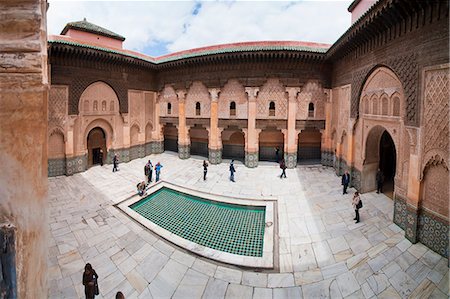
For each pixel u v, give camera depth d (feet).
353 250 21.07
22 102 5.89
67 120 41.83
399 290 16.46
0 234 5.75
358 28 29.71
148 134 57.72
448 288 15.67
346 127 38.32
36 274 6.31
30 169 6.06
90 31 50.11
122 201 32.01
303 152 55.11
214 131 50.16
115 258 20.89
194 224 27.17
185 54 51.88
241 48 46.65
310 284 17.92
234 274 19.24
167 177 42.42
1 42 5.75
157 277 18.92
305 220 26.63
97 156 49.39
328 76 46.34
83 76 43.50
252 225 26.86
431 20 19.84
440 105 18.92
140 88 54.03
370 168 33.35
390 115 26.61
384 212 26.99
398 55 24.17
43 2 6.41
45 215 6.61
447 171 18.57
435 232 19.34
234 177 42.29
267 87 47.01
